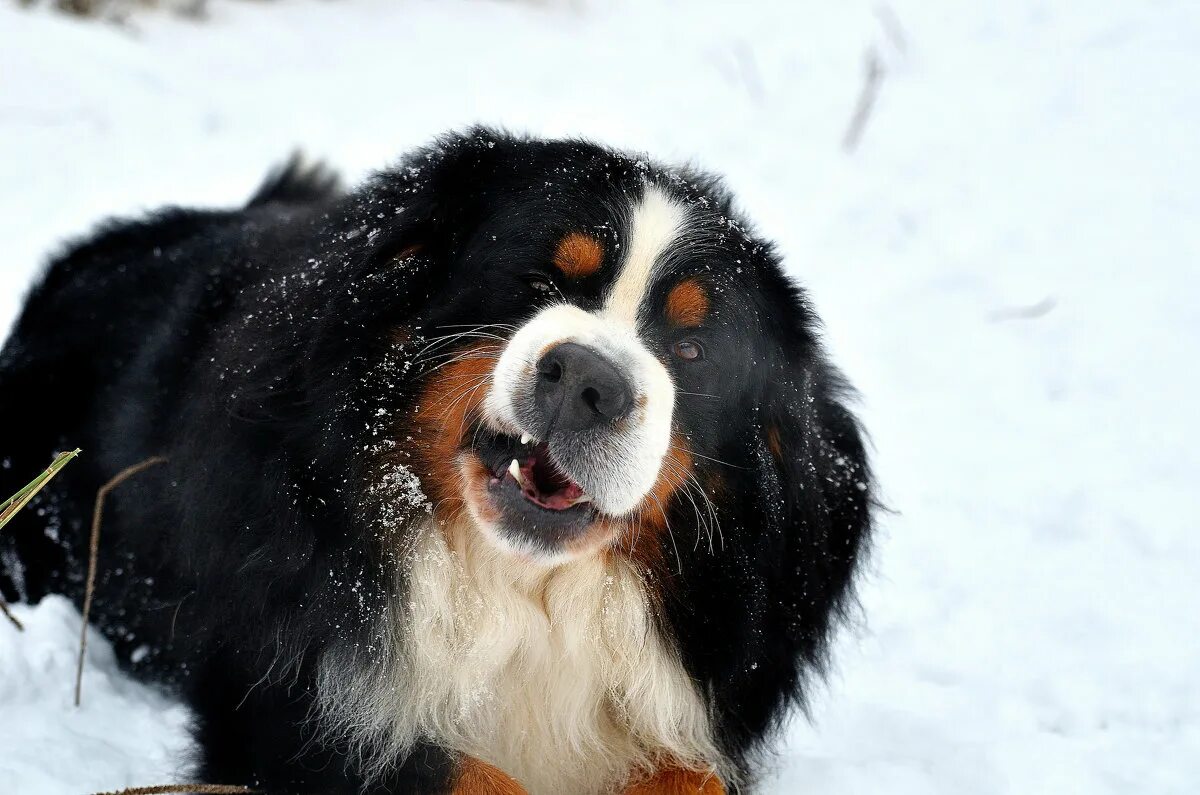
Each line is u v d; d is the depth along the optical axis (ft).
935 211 27.40
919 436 20.29
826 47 37.09
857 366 22.22
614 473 10.09
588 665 11.57
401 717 10.97
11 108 27.73
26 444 14.78
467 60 36.96
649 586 11.40
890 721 13.67
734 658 11.71
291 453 10.70
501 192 11.07
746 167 29.30
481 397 10.53
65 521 14.51
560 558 10.64
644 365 10.20
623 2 45.52
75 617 13.52
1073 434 20.22
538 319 10.34
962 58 34.96
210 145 28.07
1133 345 22.40
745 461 11.58
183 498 11.46
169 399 12.97
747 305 11.39
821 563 12.23
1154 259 24.86
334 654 10.82
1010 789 12.36
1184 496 18.39
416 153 12.05
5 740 11.03
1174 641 15.29
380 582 10.86
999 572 16.81
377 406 10.75
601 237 10.75
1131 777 12.72
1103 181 27.73
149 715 12.32
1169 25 33.50
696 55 38.52
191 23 36.70
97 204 24.38
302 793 10.94
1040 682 14.51
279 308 11.18
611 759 11.94
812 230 26.84
